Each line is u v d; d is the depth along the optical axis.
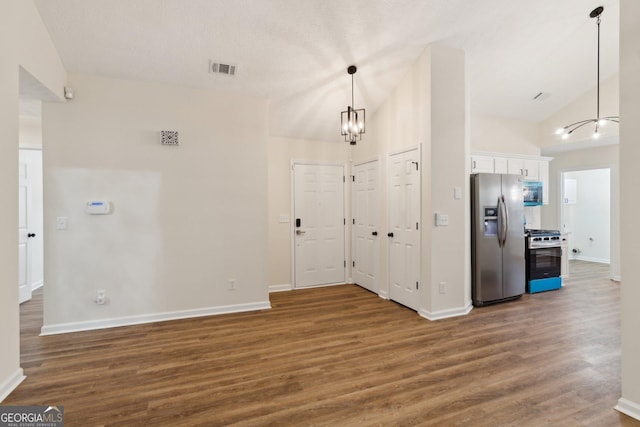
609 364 2.39
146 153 3.31
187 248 3.47
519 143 5.55
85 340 2.86
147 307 3.33
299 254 4.78
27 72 2.36
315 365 2.40
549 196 6.38
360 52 3.33
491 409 1.87
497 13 3.09
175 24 2.74
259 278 3.78
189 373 2.29
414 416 1.81
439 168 3.41
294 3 2.68
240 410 1.87
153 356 2.55
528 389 2.07
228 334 3.01
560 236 4.70
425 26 3.09
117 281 3.23
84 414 1.83
